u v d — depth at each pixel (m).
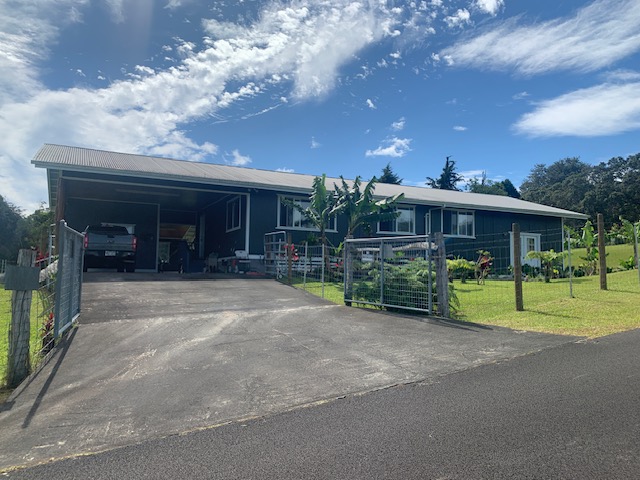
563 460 2.77
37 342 5.87
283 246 16.22
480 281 15.82
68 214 19.31
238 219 17.75
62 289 5.89
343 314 8.27
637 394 3.82
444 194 23.41
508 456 2.84
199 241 23.50
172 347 5.75
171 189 17.45
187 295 10.18
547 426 3.26
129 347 5.70
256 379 4.60
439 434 3.20
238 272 16.59
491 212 22.27
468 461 2.79
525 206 23.47
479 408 3.67
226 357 5.36
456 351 5.61
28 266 4.84
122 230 17.03
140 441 3.25
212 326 6.99
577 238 25.06
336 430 3.35
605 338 5.88
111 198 19.81
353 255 9.54
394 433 3.25
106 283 11.89
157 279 13.46
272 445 3.13
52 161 13.16
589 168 75.62
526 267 18.94
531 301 9.70
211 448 3.11
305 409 3.80
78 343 5.85
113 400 4.05
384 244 8.98
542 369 4.66
